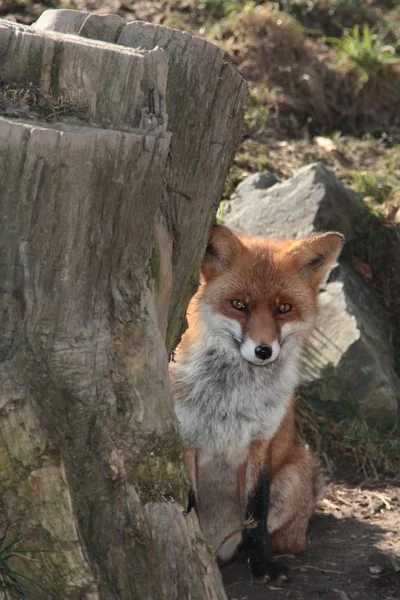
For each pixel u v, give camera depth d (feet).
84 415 16.78
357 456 37.19
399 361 41.34
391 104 55.98
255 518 27.61
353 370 37.96
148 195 17.24
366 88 55.77
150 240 17.98
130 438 17.38
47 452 15.98
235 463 28.04
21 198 15.43
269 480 27.94
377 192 47.26
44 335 16.33
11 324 16.03
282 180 46.75
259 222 42.47
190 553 17.87
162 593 17.37
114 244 16.89
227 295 27.30
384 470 36.83
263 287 27.27
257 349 26.20
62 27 19.84
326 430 37.91
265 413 27.35
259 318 26.89
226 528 28.94
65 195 15.66
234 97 21.59
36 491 16.10
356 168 49.67
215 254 27.61
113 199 16.43
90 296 16.78
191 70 19.71
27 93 16.49
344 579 26.96
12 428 15.80
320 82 54.85
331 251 28.73
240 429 27.27
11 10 53.31
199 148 20.57
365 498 34.50
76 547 16.37
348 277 40.70
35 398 16.07
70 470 16.61
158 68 17.31
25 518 16.28
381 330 40.86
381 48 59.06
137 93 17.16
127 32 19.76
